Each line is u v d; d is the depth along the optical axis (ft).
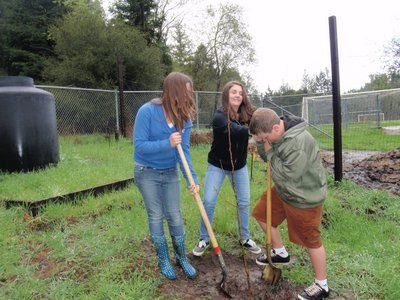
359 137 39.47
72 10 86.22
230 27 100.89
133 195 17.19
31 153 22.15
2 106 21.49
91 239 12.80
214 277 11.21
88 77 59.77
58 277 10.66
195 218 14.99
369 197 18.06
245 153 12.26
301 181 9.61
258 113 9.71
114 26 65.77
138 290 10.04
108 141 36.52
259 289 10.61
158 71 67.10
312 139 9.68
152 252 12.26
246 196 12.57
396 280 10.71
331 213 15.79
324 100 50.93
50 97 23.38
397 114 43.50
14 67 81.25
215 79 106.01
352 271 11.55
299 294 10.12
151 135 10.14
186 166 10.04
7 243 12.48
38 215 14.64
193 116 10.41
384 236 13.85
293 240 10.37
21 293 9.73
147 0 87.04
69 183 18.42
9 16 82.58
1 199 15.56
